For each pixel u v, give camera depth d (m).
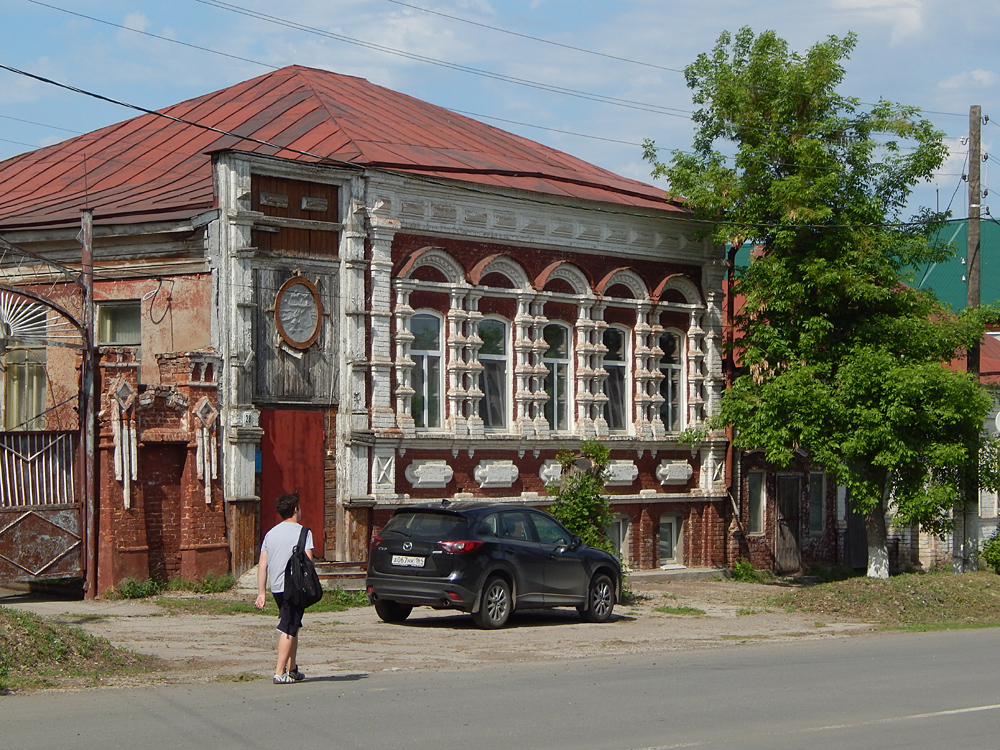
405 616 19.20
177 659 14.38
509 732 10.16
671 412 29.61
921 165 27.48
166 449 21.06
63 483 20.09
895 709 11.69
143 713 10.73
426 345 24.73
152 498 20.83
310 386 22.70
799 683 13.30
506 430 25.95
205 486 21.20
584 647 16.86
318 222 22.72
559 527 19.83
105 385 20.34
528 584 18.80
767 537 31.41
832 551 33.44
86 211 20.23
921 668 14.79
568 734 10.12
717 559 30.12
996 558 32.19
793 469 32.16
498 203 25.53
